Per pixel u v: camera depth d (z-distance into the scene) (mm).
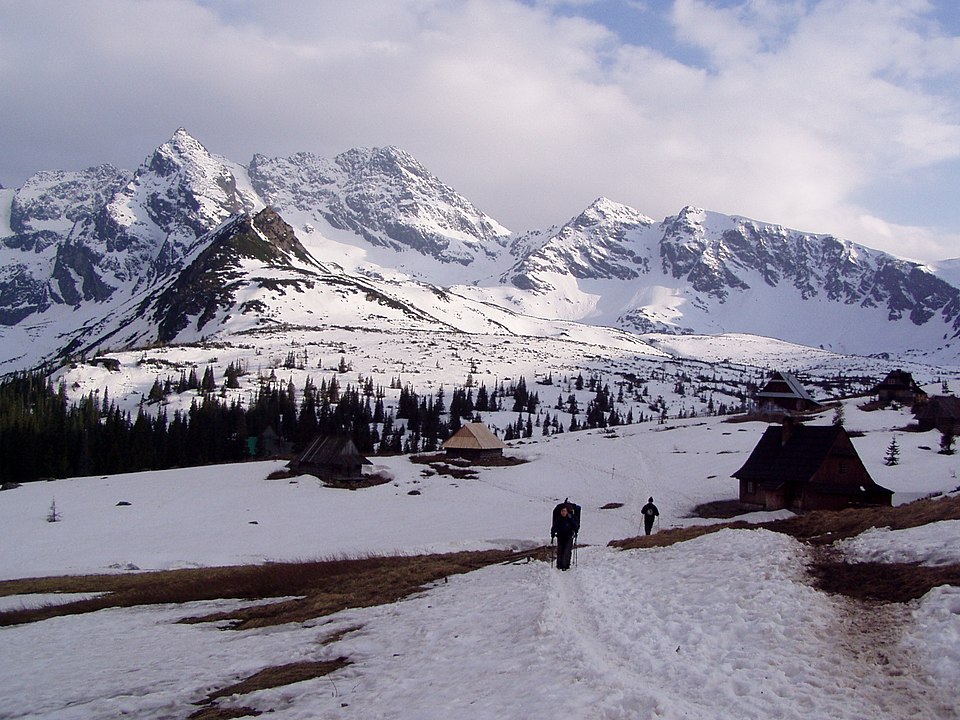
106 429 167250
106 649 32250
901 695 16547
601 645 21016
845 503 80875
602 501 105500
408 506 107562
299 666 24922
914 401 165875
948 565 24562
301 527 94125
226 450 171375
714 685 17188
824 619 21953
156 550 81375
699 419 192875
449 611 29531
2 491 120250
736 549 31766
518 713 16172
